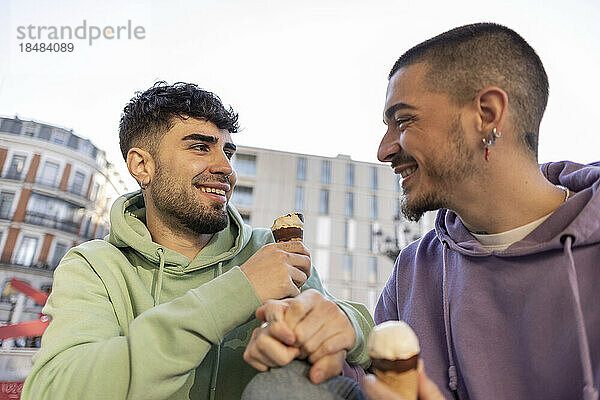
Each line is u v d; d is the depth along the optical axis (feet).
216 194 2.89
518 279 2.21
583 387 1.89
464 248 2.44
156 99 2.94
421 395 1.36
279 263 2.15
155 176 2.87
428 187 2.23
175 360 1.91
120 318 2.55
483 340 2.24
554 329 2.04
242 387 2.59
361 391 1.58
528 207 2.23
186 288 2.85
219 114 2.94
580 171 2.39
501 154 2.13
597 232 2.04
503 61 2.16
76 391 1.95
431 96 2.18
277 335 1.55
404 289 2.85
